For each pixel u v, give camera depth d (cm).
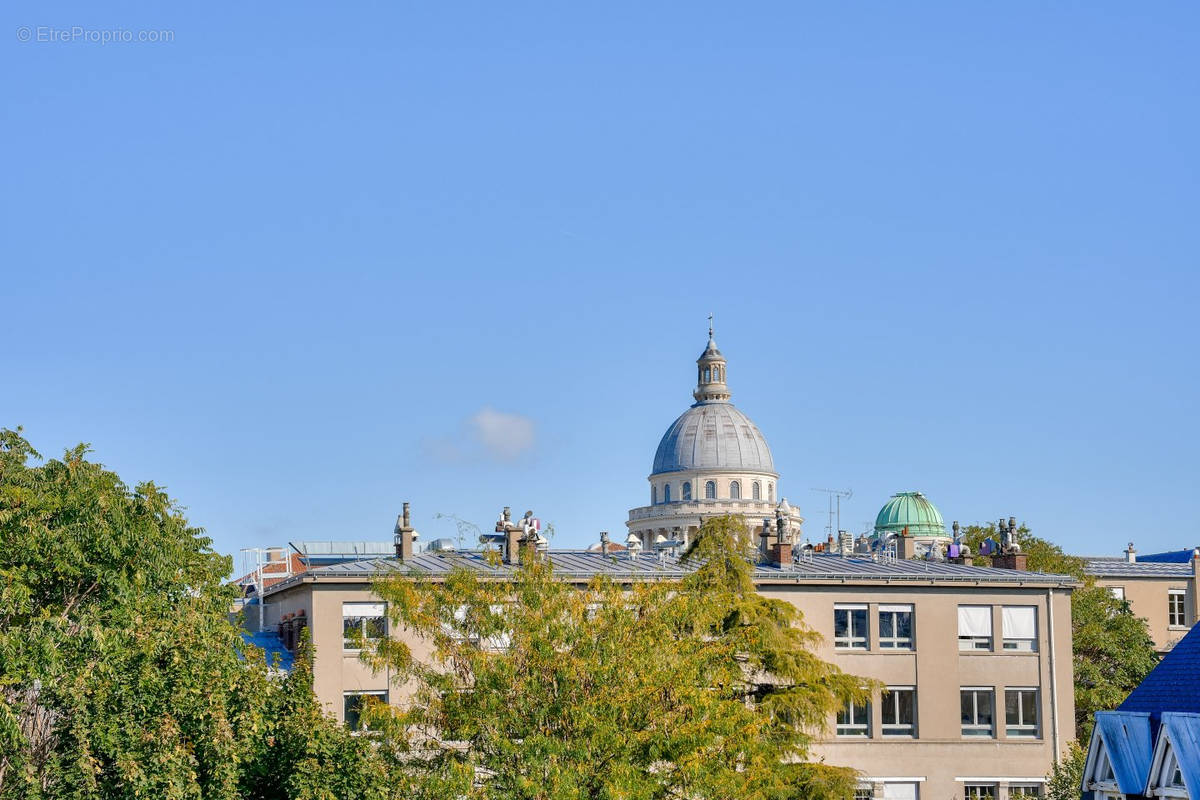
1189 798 5266
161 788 4647
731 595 6394
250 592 9831
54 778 4762
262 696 5222
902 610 8100
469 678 5288
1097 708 9412
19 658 4909
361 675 7350
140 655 4994
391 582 5284
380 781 4916
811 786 6194
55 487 5928
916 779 7944
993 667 8125
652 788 4909
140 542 5819
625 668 5053
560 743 4888
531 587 5284
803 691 6266
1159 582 13138
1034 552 11050
